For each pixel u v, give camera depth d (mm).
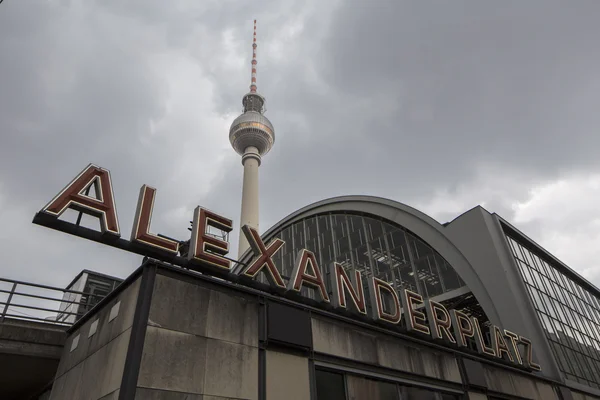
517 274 29828
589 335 34906
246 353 12047
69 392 12289
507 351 22594
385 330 16641
